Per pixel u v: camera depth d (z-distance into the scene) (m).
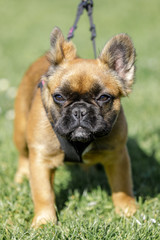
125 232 3.46
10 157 5.52
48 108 3.80
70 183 4.89
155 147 5.80
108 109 3.69
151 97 8.02
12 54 13.23
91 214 4.02
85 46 13.59
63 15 21.16
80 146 3.81
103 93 3.62
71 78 3.60
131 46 3.87
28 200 4.28
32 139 3.95
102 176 5.21
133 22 18.72
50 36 3.86
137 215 3.86
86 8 4.94
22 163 5.21
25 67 11.09
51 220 3.72
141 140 6.11
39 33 17.03
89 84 3.59
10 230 3.55
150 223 3.59
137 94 8.20
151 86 8.77
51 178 4.04
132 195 4.26
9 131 6.42
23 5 24.39
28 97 4.84
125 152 4.16
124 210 4.10
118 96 3.79
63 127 3.56
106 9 22.16
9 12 22.59
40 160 3.88
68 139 3.71
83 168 5.26
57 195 4.55
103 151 3.95
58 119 3.69
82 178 5.02
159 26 17.61
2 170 5.07
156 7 22.00
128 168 4.21
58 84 3.66
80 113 3.54
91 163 4.14
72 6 23.59
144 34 15.91
